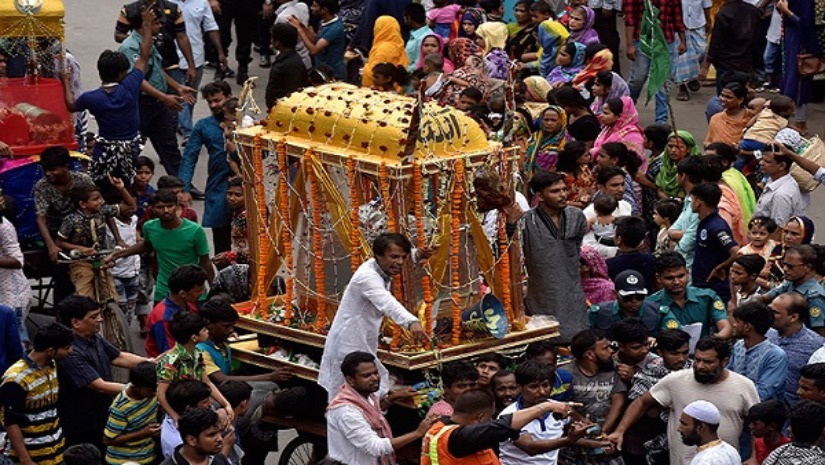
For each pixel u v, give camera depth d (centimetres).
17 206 3281
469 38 4366
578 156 3362
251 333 2953
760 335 2694
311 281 2808
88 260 3177
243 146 2861
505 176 2720
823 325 2870
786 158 3384
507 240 2733
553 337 2775
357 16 4778
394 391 2627
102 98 3559
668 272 2838
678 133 3562
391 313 2533
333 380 2609
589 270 2994
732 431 2578
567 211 2852
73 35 5306
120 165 3603
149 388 2595
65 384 2733
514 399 2580
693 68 4669
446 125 2672
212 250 3856
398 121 2639
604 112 3791
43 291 3631
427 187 2642
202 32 4594
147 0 4084
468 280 2711
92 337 2772
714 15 4891
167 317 2892
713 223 3167
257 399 2734
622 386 2675
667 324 2836
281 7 4688
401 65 4050
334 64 4503
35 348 2638
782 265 2997
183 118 4453
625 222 3045
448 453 2264
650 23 4144
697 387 2586
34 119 3391
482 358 2661
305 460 2855
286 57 3944
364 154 2666
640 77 4525
